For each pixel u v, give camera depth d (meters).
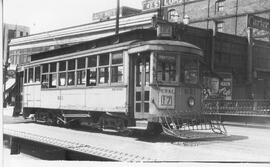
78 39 31.67
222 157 8.77
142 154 8.84
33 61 18.66
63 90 15.84
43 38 29.06
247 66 32.16
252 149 10.45
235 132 16.36
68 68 15.65
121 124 12.79
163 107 11.59
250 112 20.84
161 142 11.58
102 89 13.37
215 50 29.73
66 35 30.56
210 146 10.98
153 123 12.68
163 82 11.68
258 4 35.56
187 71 12.21
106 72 13.27
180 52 11.98
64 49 16.41
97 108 13.58
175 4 42.66
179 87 11.93
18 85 20.78
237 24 37.16
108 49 13.15
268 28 31.03
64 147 9.03
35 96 18.30
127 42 12.41
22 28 27.36
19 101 20.58
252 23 29.81
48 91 17.05
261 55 33.44
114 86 12.77
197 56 12.42
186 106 12.05
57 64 16.42
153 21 24.27
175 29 25.81
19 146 11.64
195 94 12.31
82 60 14.71
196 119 12.02
